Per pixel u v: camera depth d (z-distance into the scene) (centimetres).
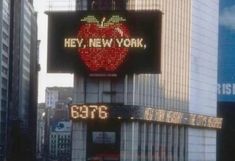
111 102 13575
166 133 15075
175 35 15438
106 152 13550
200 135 17225
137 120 13700
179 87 15738
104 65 12281
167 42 14938
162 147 14875
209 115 17875
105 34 12194
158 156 14675
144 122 14038
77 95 13638
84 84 13625
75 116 13450
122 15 12112
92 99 13612
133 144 13588
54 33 12269
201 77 17262
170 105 15238
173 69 15362
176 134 15625
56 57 12281
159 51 11988
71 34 12269
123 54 12131
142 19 12000
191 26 16525
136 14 12031
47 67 12294
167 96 15088
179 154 15788
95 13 12219
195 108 16788
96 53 12256
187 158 16188
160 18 11956
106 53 12231
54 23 12269
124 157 13475
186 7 16162
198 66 17025
